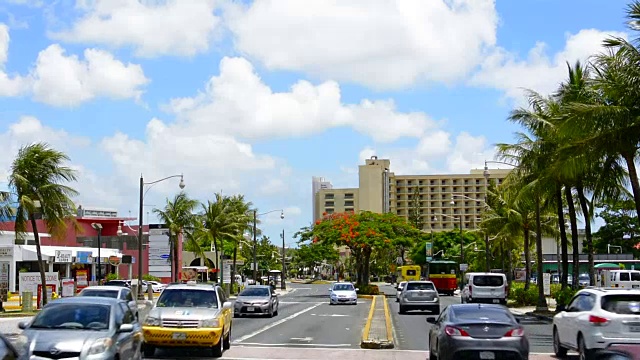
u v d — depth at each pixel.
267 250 126.88
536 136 36.69
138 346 15.48
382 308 43.53
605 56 25.48
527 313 39.53
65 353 12.69
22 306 40.72
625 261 78.38
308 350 20.88
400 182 173.75
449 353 15.71
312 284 128.50
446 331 15.97
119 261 57.84
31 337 13.04
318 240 70.81
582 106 25.94
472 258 99.56
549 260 98.19
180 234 73.75
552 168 28.62
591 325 16.72
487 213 59.72
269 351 20.53
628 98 25.66
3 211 37.03
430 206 171.50
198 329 18.53
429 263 72.56
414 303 39.41
